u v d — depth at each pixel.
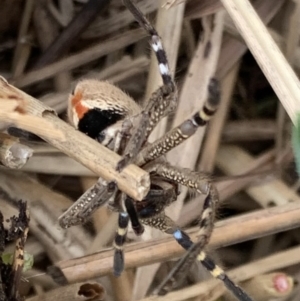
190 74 0.21
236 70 0.22
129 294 0.20
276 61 0.17
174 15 0.21
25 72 0.23
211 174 0.21
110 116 0.18
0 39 0.24
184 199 0.21
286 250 0.20
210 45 0.21
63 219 0.17
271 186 0.22
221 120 0.22
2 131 0.18
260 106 0.23
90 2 0.23
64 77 0.23
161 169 0.17
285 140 0.22
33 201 0.21
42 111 0.16
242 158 0.22
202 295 0.19
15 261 0.16
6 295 0.16
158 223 0.18
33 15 0.23
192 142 0.21
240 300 0.17
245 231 0.19
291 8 0.22
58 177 0.22
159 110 0.17
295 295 0.20
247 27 0.18
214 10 0.22
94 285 0.18
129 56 0.23
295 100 0.17
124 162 0.16
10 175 0.21
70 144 0.16
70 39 0.23
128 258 0.19
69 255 0.21
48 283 0.20
